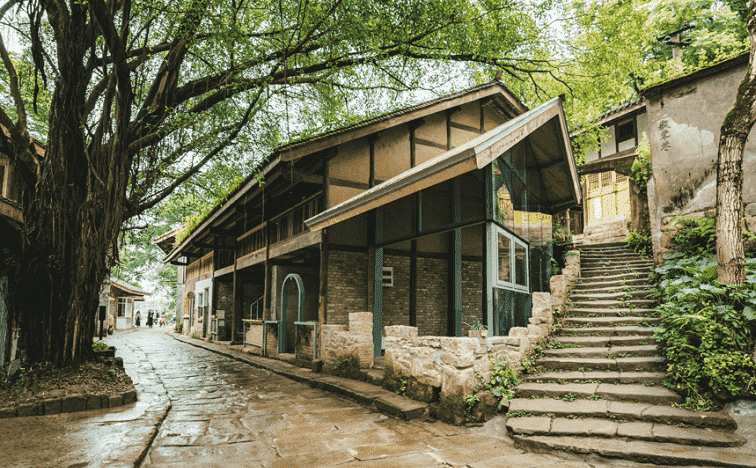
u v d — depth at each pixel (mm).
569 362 5688
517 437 4188
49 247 6207
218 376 8719
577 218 18297
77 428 4547
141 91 7289
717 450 3582
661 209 8242
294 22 7988
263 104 7816
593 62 11023
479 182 6949
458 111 11203
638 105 13641
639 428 4055
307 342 9250
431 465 3680
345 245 9031
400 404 5289
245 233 14758
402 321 9484
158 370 9594
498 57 9547
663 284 7105
